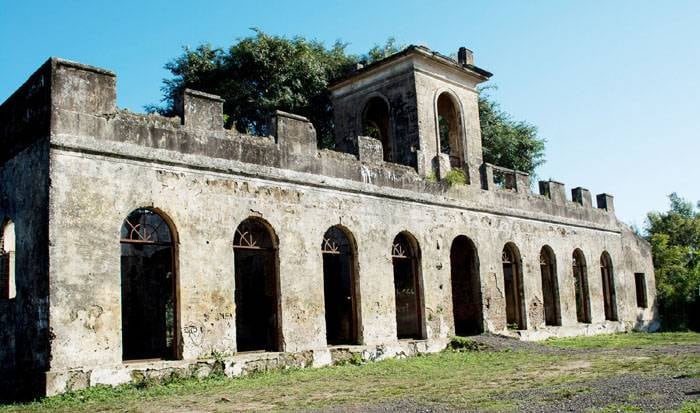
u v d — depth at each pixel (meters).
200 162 15.91
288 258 17.55
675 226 54.09
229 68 32.62
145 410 11.30
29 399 13.04
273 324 17.38
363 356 18.77
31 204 13.91
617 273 33.00
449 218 23.08
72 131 13.77
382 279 20.17
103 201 14.04
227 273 16.09
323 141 34.81
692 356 18.11
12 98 15.33
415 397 12.13
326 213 18.84
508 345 21.58
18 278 14.07
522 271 26.23
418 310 21.47
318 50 35.78
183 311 15.07
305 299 17.78
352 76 25.59
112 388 13.30
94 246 13.75
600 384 12.87
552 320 28.73
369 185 20.33
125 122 14.69
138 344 21.67
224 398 12.38
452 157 25.41
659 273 39.12
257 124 33.16
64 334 13.02
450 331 22.16
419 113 23.48
